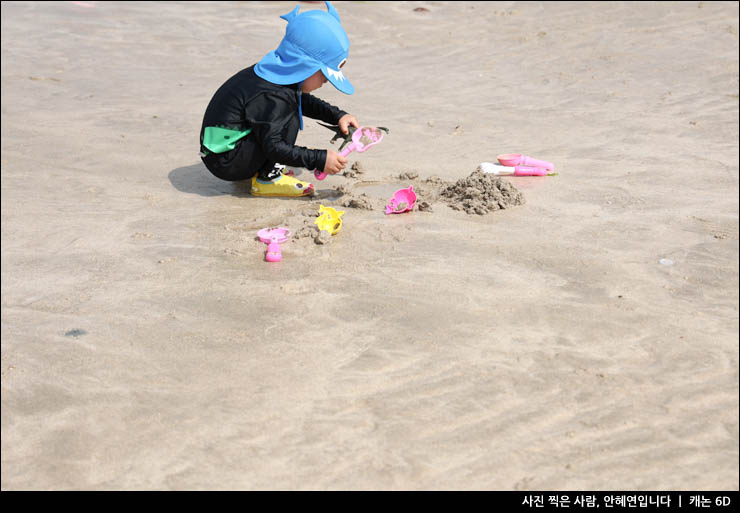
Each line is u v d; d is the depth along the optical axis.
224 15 11.34
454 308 3.45
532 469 2.47
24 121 6.69
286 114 4.83
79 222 4.52
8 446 2.56
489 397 2.81
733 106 7.25
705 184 5.24
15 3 11.54
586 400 2.80
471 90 8.07
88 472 2.45
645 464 2.49
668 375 2.95
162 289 3.65
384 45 10.08
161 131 6.57
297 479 2.42
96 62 8.95
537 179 5.38
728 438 2.61
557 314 3.40
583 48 9.52
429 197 4.99
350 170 5.57
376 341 3.18
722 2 11.21
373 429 2.64
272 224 4.54
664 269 3.87
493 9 11.82
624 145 6.21
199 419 2.69
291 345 3.15
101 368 2.98
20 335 3.21
